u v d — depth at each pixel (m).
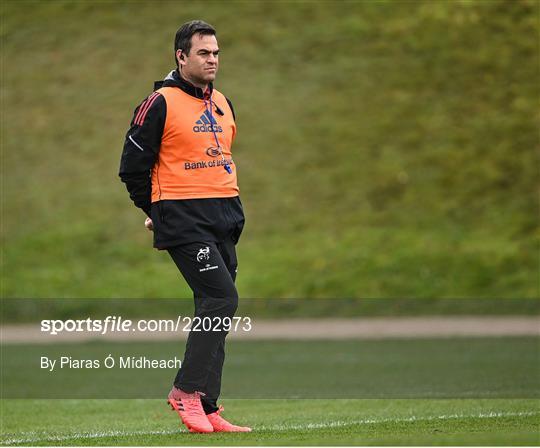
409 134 82.38
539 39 88.81
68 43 95.94
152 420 26.92
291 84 88.25
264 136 83.56
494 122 82.25
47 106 89.62
